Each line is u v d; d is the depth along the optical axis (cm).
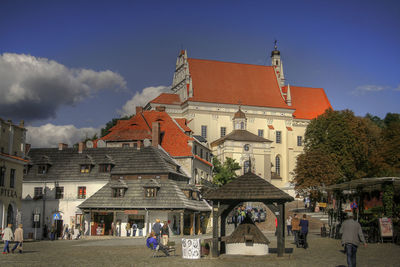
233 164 10356
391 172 7919
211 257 2802
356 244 2062
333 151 9581
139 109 9912
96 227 6219
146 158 6519
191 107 12112
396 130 9062
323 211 6738
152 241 2967
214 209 2858
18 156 5550
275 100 13100
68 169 6831
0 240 4806
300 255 2875
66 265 2519
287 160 12731
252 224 2897
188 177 7450
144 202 5928
